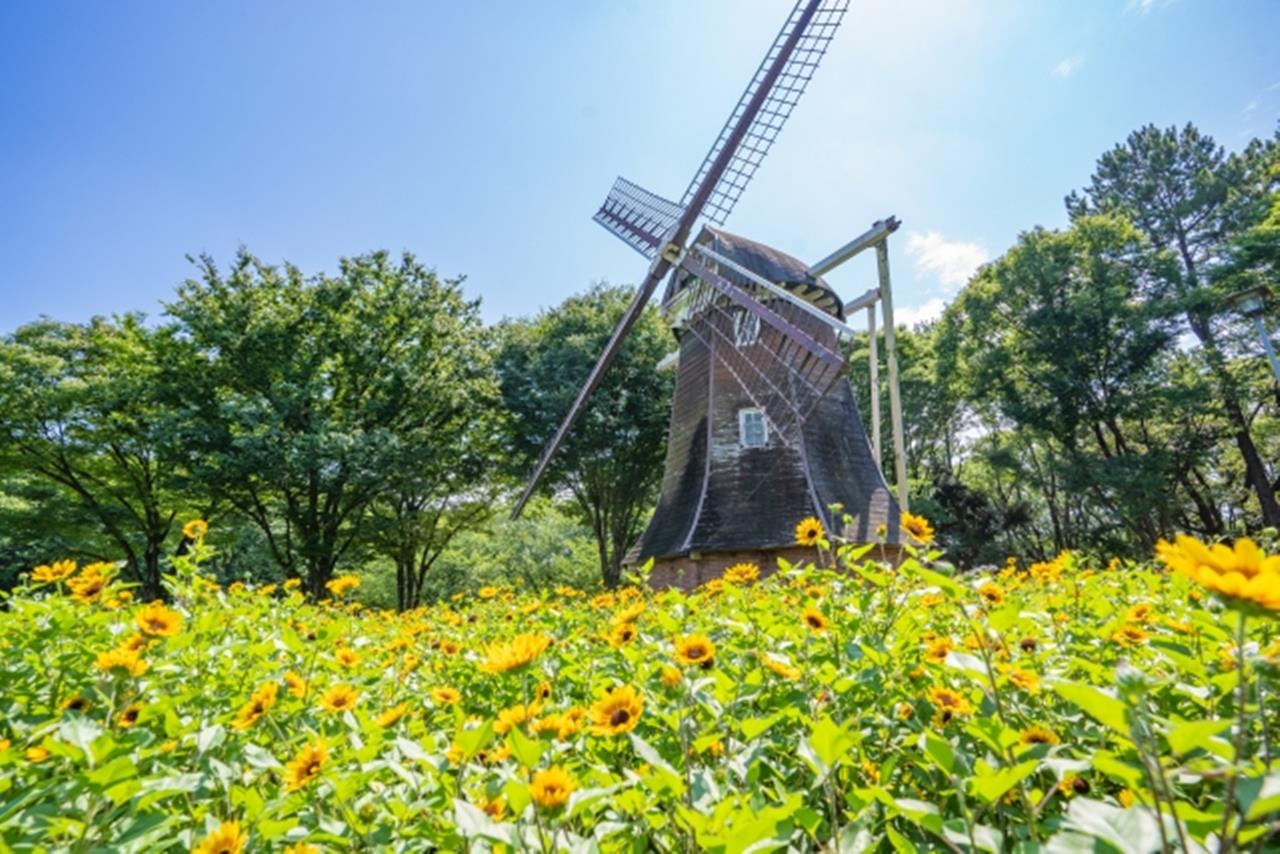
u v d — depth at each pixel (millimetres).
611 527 29391
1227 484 29500
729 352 16062
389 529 22250
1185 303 25266
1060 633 2621
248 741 2170
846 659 2287
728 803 1229
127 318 20344
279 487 18469
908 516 2752
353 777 1552
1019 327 28891
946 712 1883
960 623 2492
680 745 1910
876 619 2586
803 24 15172
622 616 2662
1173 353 27141
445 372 22016
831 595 2775
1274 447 28906
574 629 3791
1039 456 33375
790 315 15883
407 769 1772
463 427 23156
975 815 1226
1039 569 4125
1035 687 1730
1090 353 26859
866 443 16500
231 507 20562
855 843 1307
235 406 17641
